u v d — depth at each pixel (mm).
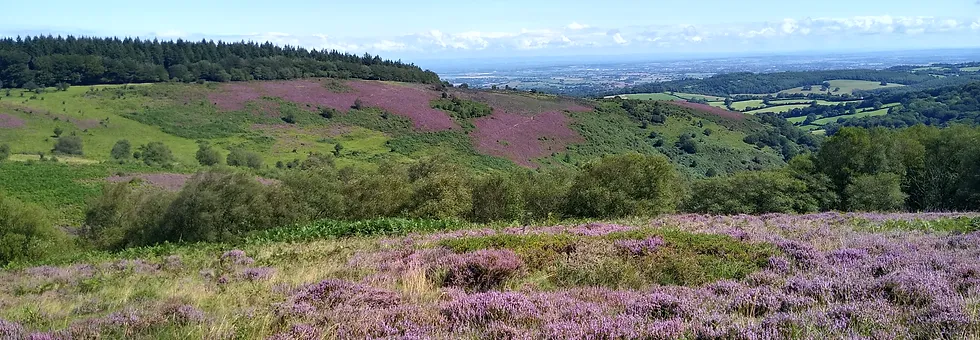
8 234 28328
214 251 19219
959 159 36812
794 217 18984
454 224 23234
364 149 89125
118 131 89250
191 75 122375
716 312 5562
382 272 9562
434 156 38375
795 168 44000
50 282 13227
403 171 35875
